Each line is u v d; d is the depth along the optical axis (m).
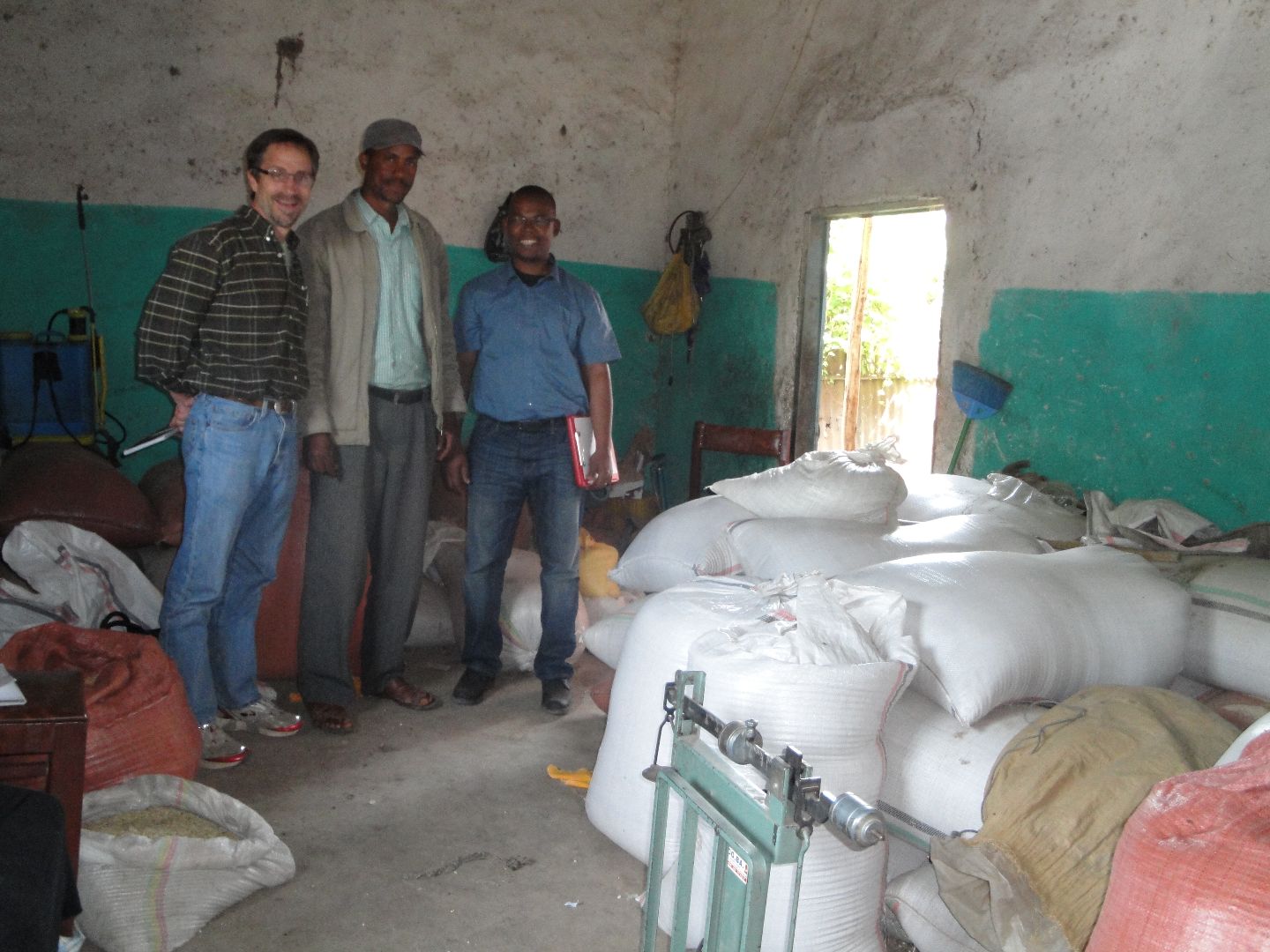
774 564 2.57
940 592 2.07
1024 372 3.54
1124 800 1.68
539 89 5.10
